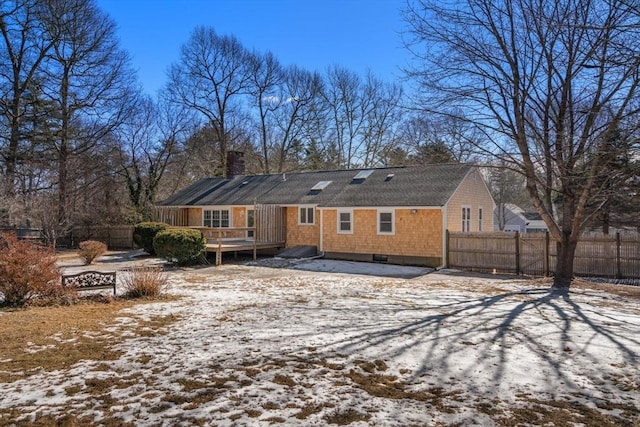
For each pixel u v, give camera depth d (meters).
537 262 14.45
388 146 35.41
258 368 4.71
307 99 36.47
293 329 6.47
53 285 8.83
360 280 12.95
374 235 18.45
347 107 36.97
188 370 4.64
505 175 36.09
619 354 5.33
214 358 5.04
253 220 21.61
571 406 3.81
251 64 35.09
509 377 4.52
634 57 5.95
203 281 12.62
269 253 21.41
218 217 23.59
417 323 6.92
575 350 5.48
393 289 11.01
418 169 20.33
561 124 10.88
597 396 4.04
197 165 34.69
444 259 16.50
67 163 25.06
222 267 16.59
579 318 7.41
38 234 22.44
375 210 18.42
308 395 4.00
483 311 8.00
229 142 35.56
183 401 3.84
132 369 4.67
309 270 15.75
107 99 26.27
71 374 4.51
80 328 6.47
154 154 30.62
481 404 3.84
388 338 5.97
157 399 3.88
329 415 3.58
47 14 23.61
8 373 4.54
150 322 6.92
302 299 9.34
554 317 7.48
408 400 3.91
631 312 8.08
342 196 19.92
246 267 16.59
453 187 17.73
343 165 37.34
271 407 3.73
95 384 4.23
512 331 6.43
